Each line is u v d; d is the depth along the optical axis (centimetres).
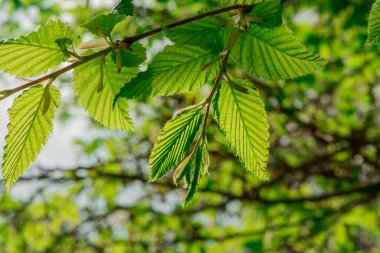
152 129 524
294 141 561
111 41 129
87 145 566
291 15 523
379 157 547
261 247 570
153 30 129
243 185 550
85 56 129
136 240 580
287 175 563
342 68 544
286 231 568
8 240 589
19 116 130
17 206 551
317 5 525
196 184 143
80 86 139
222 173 563
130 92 131
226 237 561
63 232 590
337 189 596
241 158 148
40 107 131
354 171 562
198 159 143
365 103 593
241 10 131
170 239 576
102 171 519
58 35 126
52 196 566
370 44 140
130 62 131
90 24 127
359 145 530
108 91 141
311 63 137
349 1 476
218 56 135
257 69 138
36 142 133
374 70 554
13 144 131
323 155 538
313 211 580
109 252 583
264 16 131
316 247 581
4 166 131
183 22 130
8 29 505
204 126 141
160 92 134
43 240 591
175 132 141
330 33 528
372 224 615
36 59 127
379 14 138
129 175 521
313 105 570
